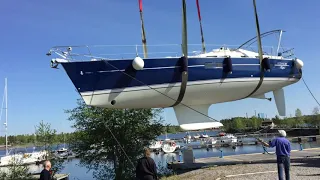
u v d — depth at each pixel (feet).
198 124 41.96
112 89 36.55
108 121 50.65
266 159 50.60
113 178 51.39
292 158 47.44
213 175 33.78
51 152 59.16
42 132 60.44
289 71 46.16
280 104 47.83
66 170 93.97
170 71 37.52
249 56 42.91
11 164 52.16
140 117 52.11
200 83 38.99
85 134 51.37
